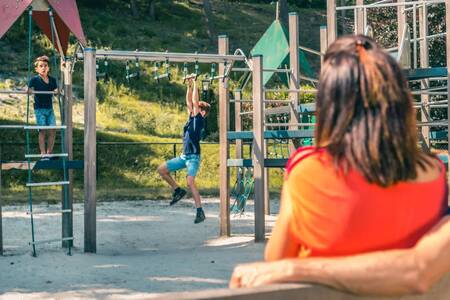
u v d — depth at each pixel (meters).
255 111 15.98
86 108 14.65
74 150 33.72
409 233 2.61
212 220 20.78
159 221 20.62
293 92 19.00
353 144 2.54
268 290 2.39
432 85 30.97
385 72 2.60
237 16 63.34
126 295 10.55
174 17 59.91
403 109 2.60
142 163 33.28
